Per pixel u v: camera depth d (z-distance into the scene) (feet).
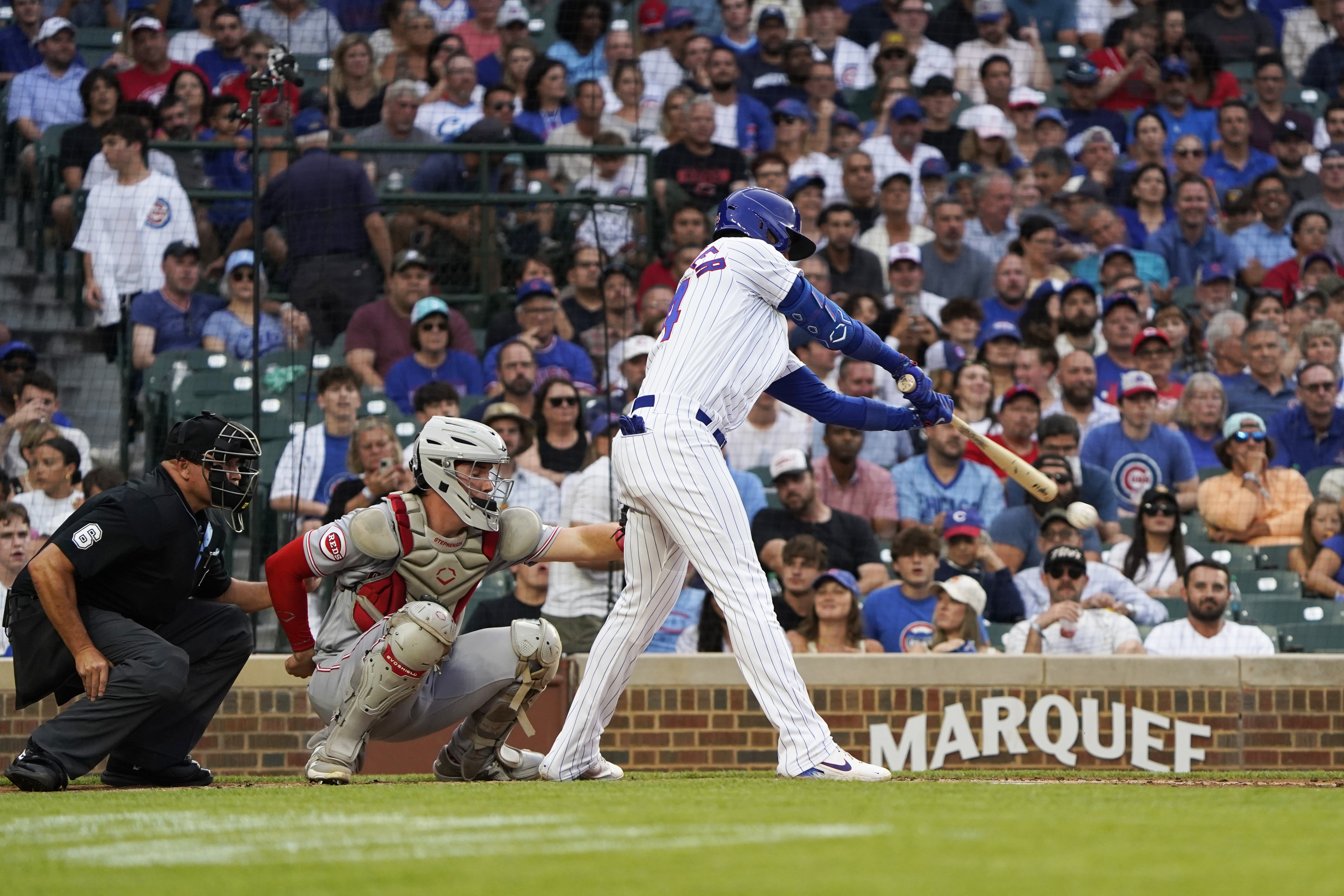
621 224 107.45
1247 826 29.96
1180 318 109.70
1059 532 91.04
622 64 123.85
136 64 116.06
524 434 92.84
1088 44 132.26
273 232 103.91
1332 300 116.67
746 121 122.93
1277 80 128.36
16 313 102.58
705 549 45.65
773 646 45.44
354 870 23.98
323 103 115.44
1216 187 125.29
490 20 122.31
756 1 129.08
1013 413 97.30
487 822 31.17
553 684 69.82
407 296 100.37
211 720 52.42
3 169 106.63
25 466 94.32
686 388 46.09
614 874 23.03
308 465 91.76
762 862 24.31
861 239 114.52
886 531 94.02
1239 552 95.55
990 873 22.89
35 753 45.60
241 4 120.26
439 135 115.96
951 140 122.83
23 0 112.37
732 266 46.80
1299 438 105.50
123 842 28.78
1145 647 84.23
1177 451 98.89
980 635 81.46
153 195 103.86
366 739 47.37
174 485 48.93
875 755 70.44
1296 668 72.38
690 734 69.46
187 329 102.22
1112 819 31.30
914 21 129.08
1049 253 113.39
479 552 47.88
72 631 46.62
